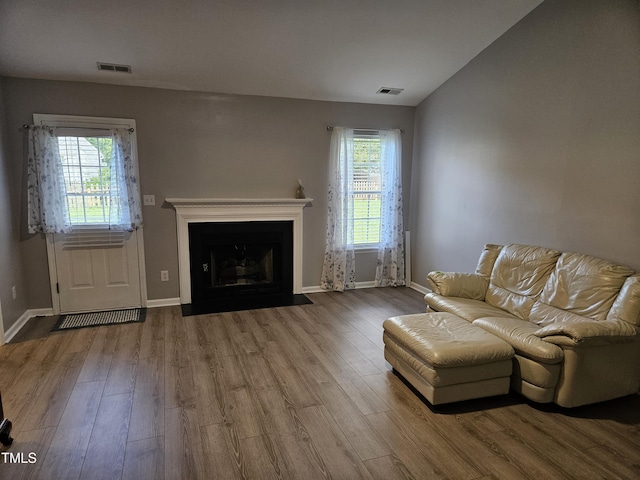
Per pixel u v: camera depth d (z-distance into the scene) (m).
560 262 3.06
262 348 3.40
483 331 2.71
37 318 4.00
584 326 2.40
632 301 2.51
